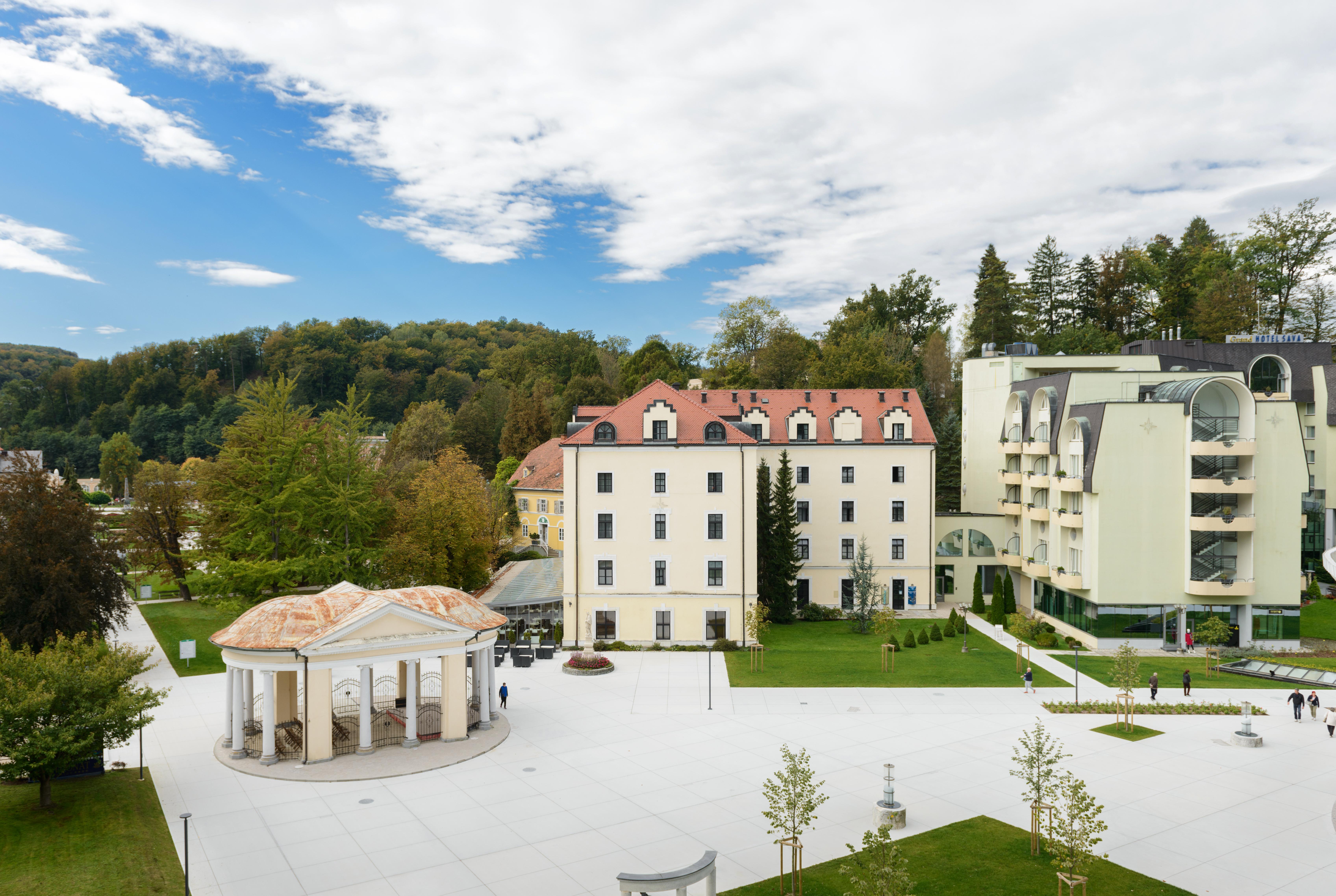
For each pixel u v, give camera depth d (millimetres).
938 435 95312
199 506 77750
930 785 32062
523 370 157250
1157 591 55125
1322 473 75812
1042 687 46500
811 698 44312
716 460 57219
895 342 116250
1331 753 35812
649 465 57312
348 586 40438
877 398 71375
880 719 40656
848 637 60438
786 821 27109
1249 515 54406
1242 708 42156
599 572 57469
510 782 32469
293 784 32375
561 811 29766
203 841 27250
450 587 48875
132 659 32188
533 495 96062
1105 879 24562
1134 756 35406
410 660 36250
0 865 24891
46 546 45531
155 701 31766
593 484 57312
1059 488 59938
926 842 26922
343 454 65125
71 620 45031
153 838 27219
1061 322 116312
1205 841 27188
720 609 57281
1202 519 53781
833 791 31500
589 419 64812
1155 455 54906
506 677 48812
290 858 26016
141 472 81125
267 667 34406
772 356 113938
